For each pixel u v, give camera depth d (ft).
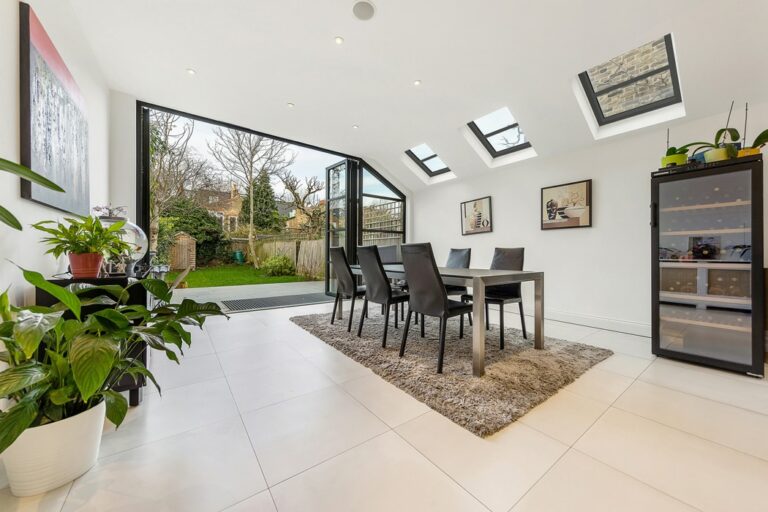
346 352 7.92
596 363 7.27
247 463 3.90
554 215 12.16
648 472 3.76
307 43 7.77
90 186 7.75
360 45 7.83
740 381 6.33
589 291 11.22
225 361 7.38
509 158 13.60
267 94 10.18
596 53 7.95
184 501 3.29
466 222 15.65
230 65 8.67
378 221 17.90
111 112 9.87
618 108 10.23
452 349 8.13
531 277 7.91
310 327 10.28
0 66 3.92
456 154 14.26
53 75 5.27
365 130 13.05
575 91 9.56
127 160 10.18
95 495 3.34
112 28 7.25
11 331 3.23
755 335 6.51
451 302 7.29
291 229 31.07
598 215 11.02
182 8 6.70
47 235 5.21
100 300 4.04
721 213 7.29
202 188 26.48
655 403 5.43
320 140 14.28
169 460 3.93
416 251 6.93
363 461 3.96
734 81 7.69
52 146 5.21
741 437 4.45
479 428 4.57
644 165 9.97
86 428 3.63
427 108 11.03
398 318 11.76
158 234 23.68
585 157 11.35
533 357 7.55
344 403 5.42
